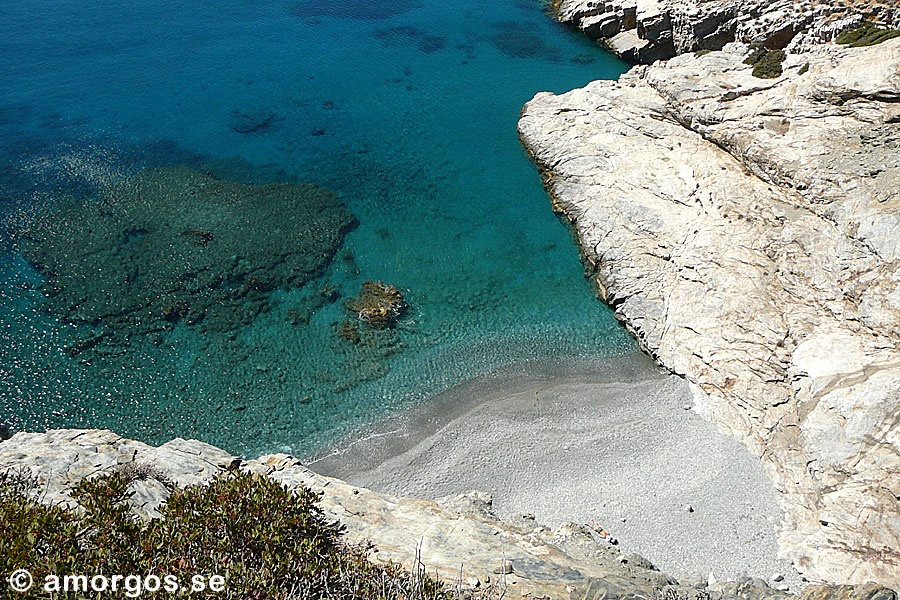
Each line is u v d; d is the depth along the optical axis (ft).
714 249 137.59
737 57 178.91
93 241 164.55
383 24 270.67
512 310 149.18
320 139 204.13
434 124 209.56
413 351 140.97
